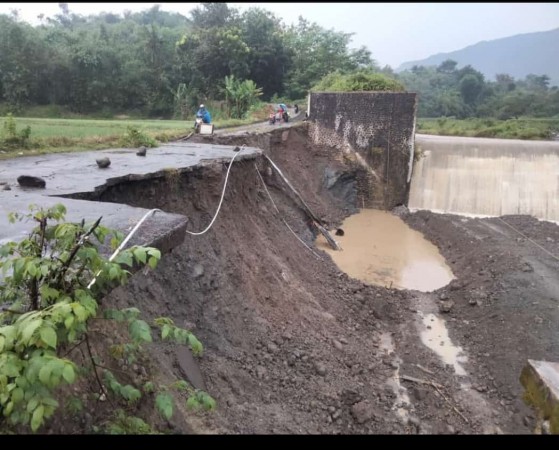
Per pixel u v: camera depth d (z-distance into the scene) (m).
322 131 27.64
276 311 10.85
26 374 2.70
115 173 9.91
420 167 27.12
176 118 44.53
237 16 51.66
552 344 11.31
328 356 10.16
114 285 4.35
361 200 27.03
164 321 3.82
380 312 13.85
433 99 69.69
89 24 74.25
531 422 8.95
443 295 15.37
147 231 5.92
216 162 12.37
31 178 8.62
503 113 59.66
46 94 42.34
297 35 54.81
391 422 8.76
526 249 17.59
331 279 15.39
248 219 13.73
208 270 9.65
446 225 21.78
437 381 10.52
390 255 19.53
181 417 5.57
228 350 8.53
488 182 25.36
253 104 40.69
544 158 25.62
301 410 8.15
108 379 4.02
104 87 45.06
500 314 13.12
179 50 48.31
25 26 41.97
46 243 4.66
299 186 23.28
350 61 52.34
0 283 4.40
